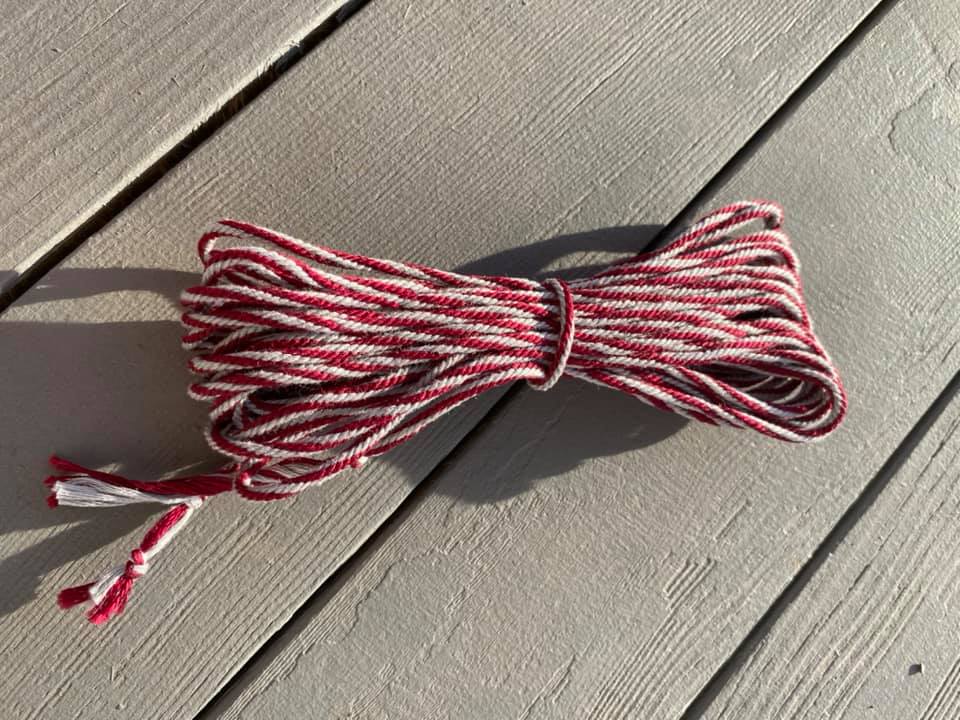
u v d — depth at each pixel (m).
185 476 0.28
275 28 0.29
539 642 0.30
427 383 0.25
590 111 0.30
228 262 0.24
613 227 0.30
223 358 0.24
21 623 0.27
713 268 0.26
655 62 0.31
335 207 0.29
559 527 0.30
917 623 0.31
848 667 0.31
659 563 0.30
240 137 0.28
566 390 0.30
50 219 0.28
